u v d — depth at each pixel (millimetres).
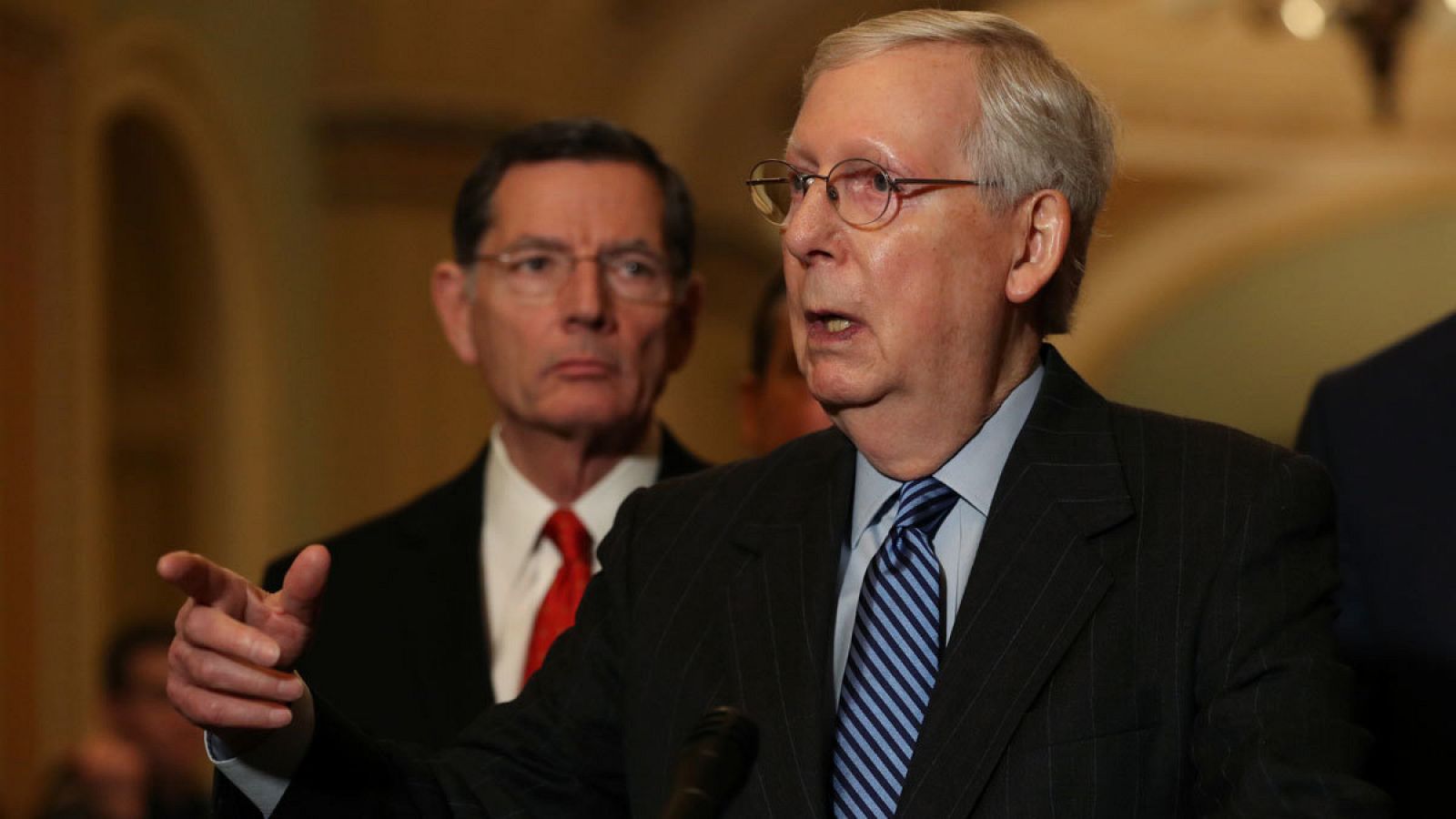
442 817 1901
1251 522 1779
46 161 6180
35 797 5957
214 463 7164
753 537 1955
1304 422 2680
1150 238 14141
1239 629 1729
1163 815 1710
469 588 2941
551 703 1997
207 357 7152
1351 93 13336
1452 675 2414
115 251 6996
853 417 1872
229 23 7355
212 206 7129
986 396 1877
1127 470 1863
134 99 6660
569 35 8609
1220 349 15320
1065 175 1886
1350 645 2504
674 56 9297
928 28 1881
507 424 3035
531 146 3055
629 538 2061
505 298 2998
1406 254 14852
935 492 1888
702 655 1893
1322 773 1620
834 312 1838
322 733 1823
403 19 7871
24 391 6070
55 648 6117
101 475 6484
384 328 7883
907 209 1822
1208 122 13508
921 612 1841
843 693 1832
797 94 1963
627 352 2994
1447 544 2465
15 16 5977
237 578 1694
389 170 7895
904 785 1726
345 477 7836
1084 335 14391
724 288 10016
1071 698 1728
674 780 1375
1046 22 12672
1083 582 1776
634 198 3031
